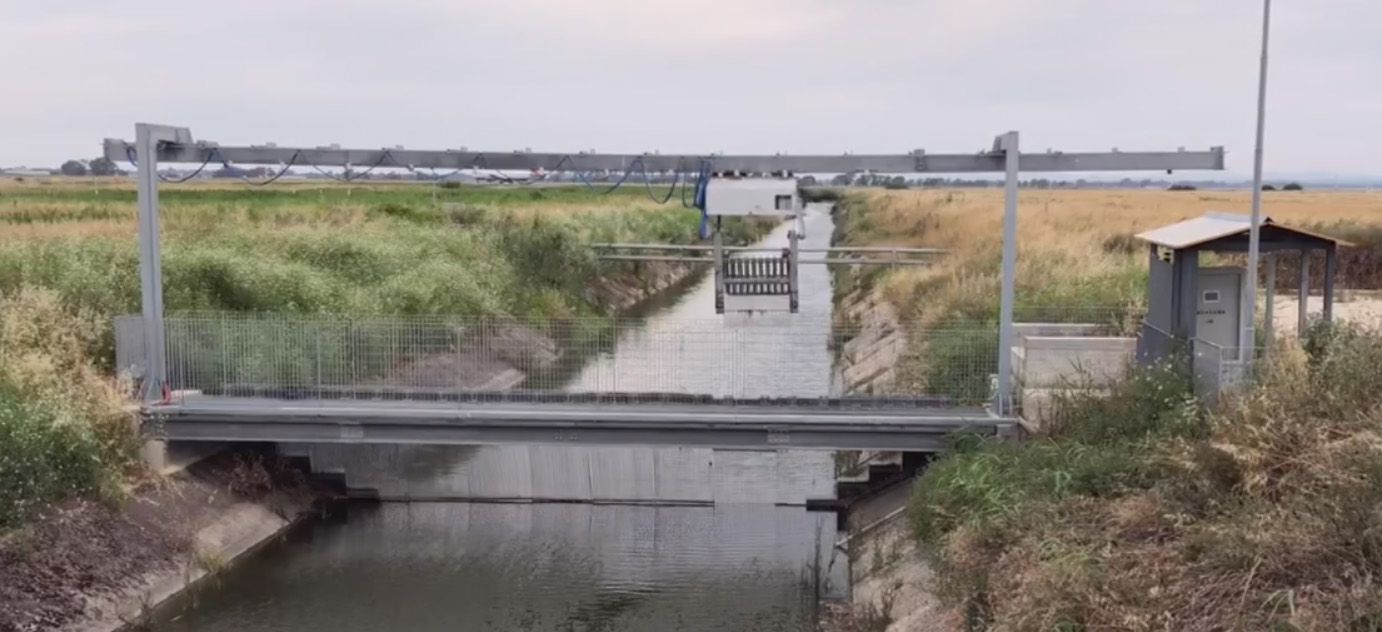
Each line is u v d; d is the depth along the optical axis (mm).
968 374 16922
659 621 13383
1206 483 9766
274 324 17141
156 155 15367
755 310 15898
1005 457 12672
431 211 40844
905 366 19438
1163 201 72375
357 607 13680
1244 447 9656
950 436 14531
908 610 11883
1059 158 14422
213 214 35594
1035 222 43094
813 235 72812
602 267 38312
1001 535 10633
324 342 17984
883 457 17500
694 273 51594
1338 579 7758
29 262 21375
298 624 13102
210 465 16156
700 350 18703
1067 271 25016
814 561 15258
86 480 13727
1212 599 8180
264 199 49094
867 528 15477
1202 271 13945
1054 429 13531
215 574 14258
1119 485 10773
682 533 16469
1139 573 8805
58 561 12492
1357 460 8727
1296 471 9305
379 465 18250
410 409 15375
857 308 33312
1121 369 14414
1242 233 13117
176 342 16625
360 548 15750
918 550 12656
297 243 28312
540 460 18203
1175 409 11969
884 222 66875
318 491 17625
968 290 24656
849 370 22938
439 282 26688
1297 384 10586
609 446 15234
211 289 22391
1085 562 9047
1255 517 8695
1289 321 18609
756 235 61250
